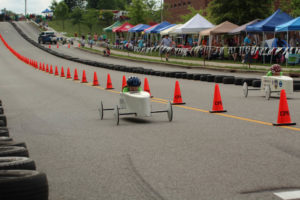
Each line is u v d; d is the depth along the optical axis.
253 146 7.75
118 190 5.52
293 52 28.38
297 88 17.81
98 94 19.33
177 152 7.50
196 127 10.05
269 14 43.28
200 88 20.03
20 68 43.31
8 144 7.21
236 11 43.06
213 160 6.84
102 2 167.00
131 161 7.01
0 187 4.35
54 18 147.25
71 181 6.04
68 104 16.27
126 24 60.53
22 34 97.69
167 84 22.66
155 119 11.66
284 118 9.98
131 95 10.83
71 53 62.34
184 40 47.19
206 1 83.19
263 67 28.64
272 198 4.98
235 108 13.11
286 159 6.75
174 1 97.56
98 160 7.20
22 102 17.73
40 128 11.05
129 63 43.31
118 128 10.41
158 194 5.28
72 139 9.27
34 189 4.47
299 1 43.28
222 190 5.33
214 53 37.22
